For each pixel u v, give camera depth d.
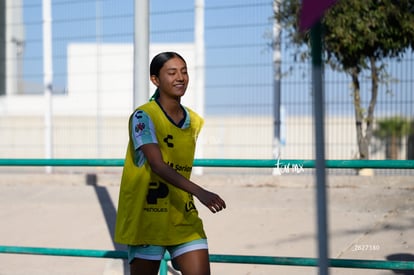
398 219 14.47
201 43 19.31
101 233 14.89
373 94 19.19
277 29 18.70
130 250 7.25
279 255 12.67
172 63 7.09
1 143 29.52
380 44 18.70
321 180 4.60
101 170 24.12
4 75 24.09
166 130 7.02
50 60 22.20
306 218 15.02
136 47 11.37
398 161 8.01
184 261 7.11
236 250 13.09
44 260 13.20
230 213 15.68
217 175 18.84
